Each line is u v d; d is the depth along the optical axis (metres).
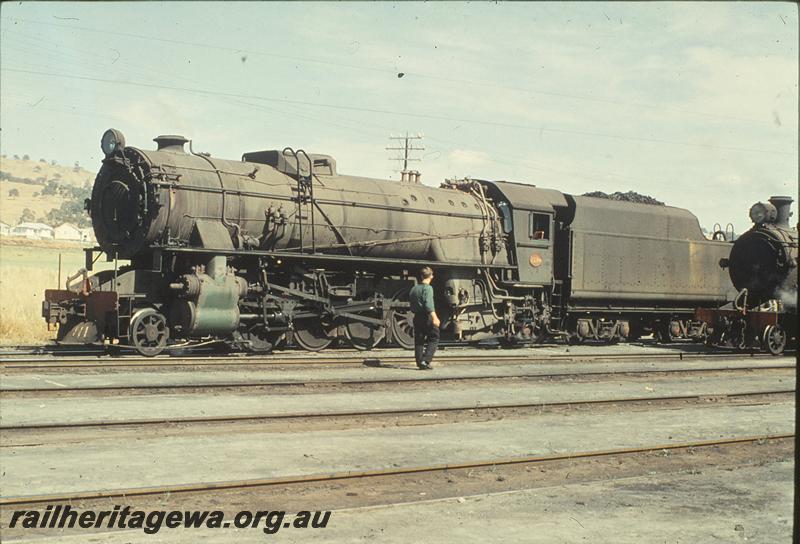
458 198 21.48
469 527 6.14
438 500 6.86
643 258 24.70
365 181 19.70
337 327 19.00
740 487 7.68
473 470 7.99
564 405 11.96
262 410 10.66
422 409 11.01
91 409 10.36
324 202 18.20
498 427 10.23
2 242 97.25
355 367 15.53
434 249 20.28
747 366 18.56
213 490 6.92
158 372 13.61
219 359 15.25
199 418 9.75
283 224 17.42
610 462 8.61
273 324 17.66
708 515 6.69
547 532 6.08
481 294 21.34
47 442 8.59
